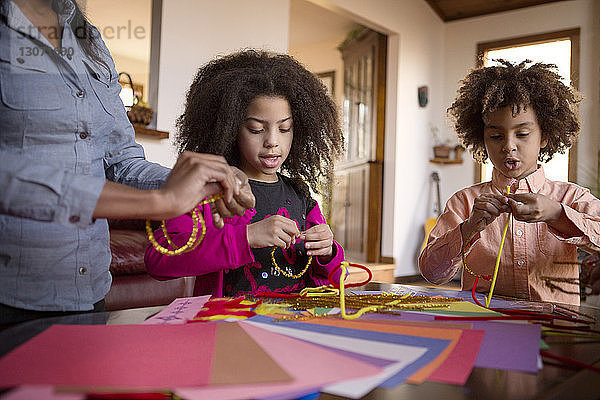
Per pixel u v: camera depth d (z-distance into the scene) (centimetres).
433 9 502
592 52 431
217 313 66
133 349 47
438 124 516
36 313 77
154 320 62
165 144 288
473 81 129
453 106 142
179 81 294
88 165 81
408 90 478
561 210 90
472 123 133
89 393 35
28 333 55
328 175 121
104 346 48
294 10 487
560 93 116
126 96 273
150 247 91
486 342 52
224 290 98
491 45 489
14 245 76
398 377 40
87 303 82
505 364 46
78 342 50
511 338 54
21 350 46
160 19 286
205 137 105
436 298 82
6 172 53
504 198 89
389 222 470
